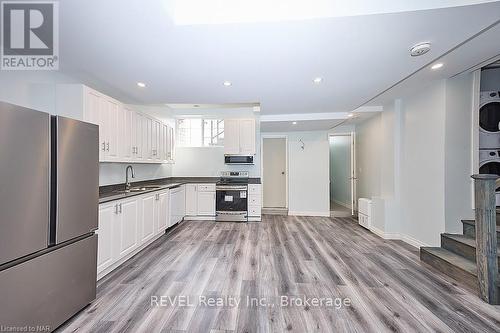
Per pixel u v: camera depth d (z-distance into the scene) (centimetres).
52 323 161
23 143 142
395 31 174
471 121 293
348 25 166
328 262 293
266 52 206
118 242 270
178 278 251
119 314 188
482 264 206
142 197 328
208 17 163
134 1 143
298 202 591
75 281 182
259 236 407
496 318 182
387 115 402
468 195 294
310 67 238
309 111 437
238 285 236
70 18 161
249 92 322
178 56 215
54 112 244
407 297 212
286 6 160
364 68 240
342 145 668
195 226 477
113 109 300
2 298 131
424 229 328
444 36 181
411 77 285
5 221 132
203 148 584
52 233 164
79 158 186
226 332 168
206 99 359
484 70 326
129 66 237
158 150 451
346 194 649
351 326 174
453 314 187
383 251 330
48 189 160
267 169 628
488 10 150
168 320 181
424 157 326
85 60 225
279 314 189
